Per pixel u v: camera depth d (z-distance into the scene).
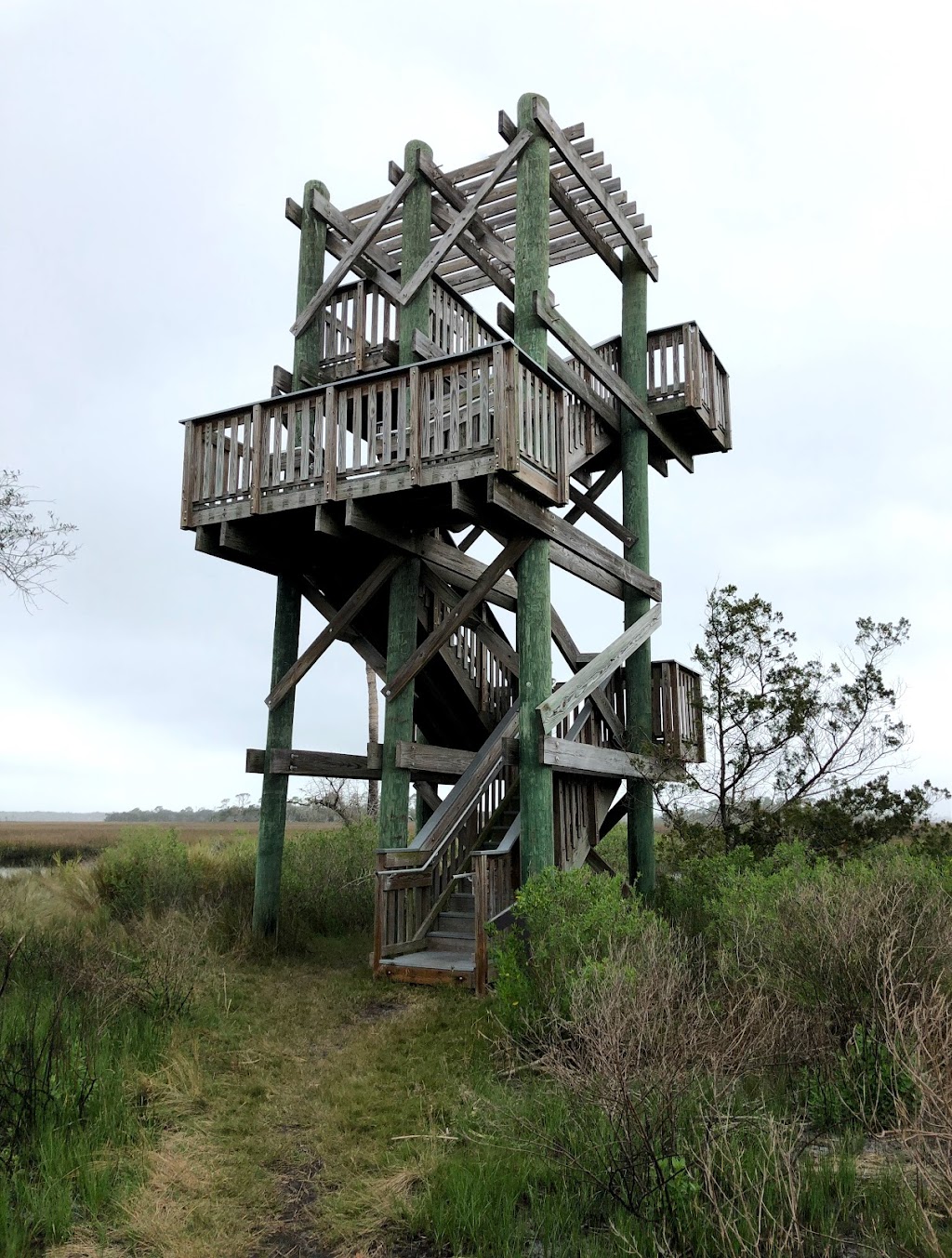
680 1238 3.28
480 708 11.81
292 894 11.34
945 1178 3.23
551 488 9.01
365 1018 7.14
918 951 5.08
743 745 10.37
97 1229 3.70
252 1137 4.72
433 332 10.77
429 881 9.25
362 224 11.97
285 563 10.41
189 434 9.95
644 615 12.12
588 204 12.00
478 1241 3.50
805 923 5.58
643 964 5.18
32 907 9.46
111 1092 4.89
